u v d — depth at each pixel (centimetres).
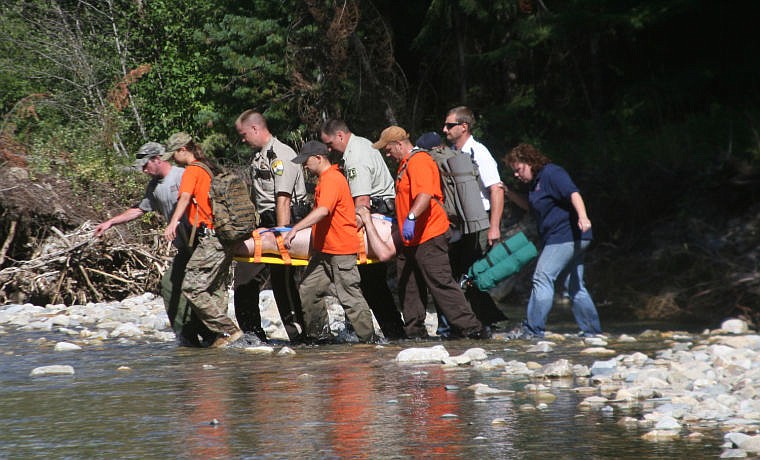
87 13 9606
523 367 2541
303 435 1792
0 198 5041
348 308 3192
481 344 3120
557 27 6869
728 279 4412
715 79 7019
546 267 3281
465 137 3322
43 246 5022
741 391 2056
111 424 1936
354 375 2497
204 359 2884
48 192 5194
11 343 3375
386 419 1919
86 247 4869
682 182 5262
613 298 4691
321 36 7319
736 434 1645
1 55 9262
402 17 8550
